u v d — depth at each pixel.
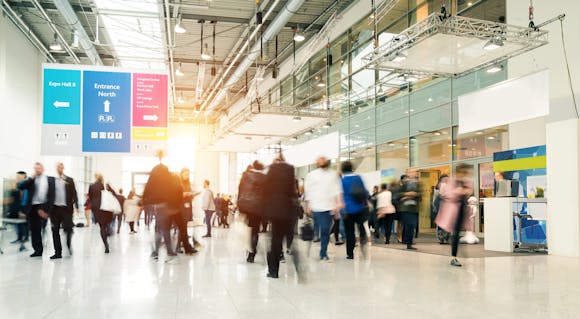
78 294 4.89
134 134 12.26
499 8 11.88
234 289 5.15
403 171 15.45
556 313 3.99
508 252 9.34
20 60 17.36
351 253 8.00
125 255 8.76
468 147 12.95
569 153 8.77
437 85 14.13
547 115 10.19
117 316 3.93
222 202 20.22
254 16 15.77
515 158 11.15
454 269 6.71
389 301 4.50
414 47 10.33
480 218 12.53
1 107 15.36
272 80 25.44
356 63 17.78
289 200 5.79
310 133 22.31
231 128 18.58
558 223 8.86
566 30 10.08
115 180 32.72
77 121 11.95
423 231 15.18
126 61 21.67
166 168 7.91
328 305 4.33
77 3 15.65
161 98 12.51
